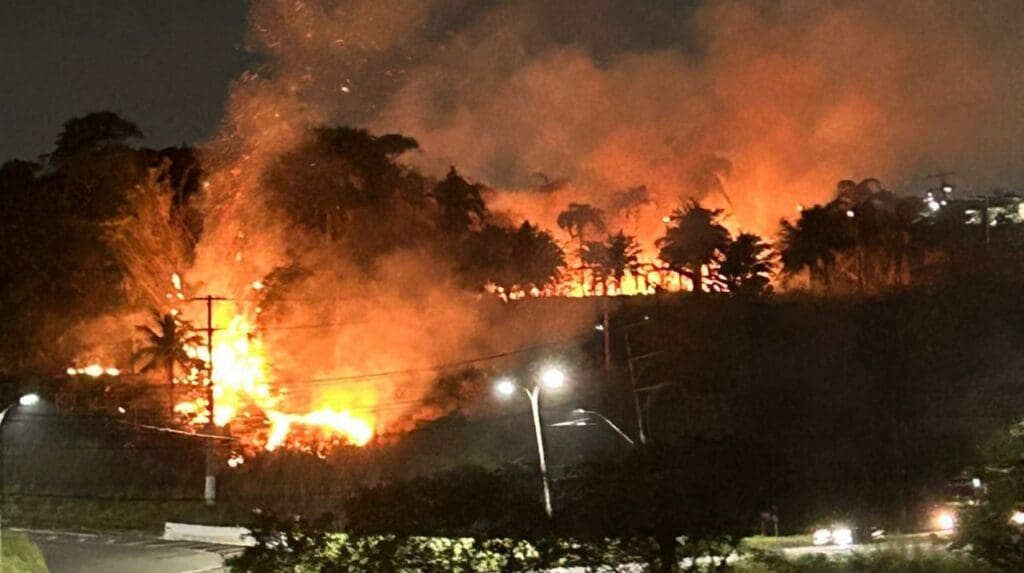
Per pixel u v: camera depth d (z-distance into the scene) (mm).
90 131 85625
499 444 59281
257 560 16781
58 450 64500
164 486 61469
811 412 58406
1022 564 20906
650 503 16000
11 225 82375
